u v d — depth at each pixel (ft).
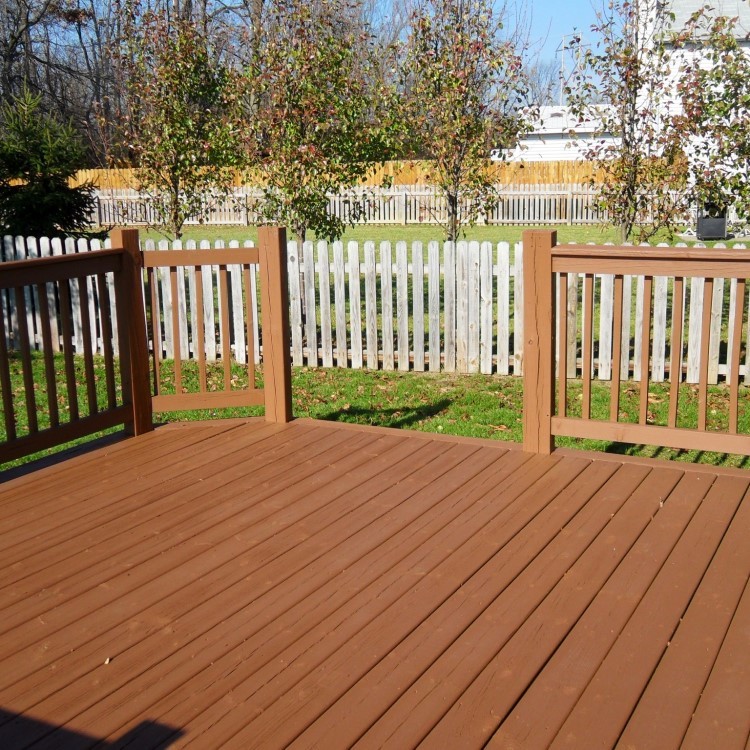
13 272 14.29
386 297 27.58
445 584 10.66
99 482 14.39
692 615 9.87
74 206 37.29
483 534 12.05
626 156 29.45
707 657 9.04
